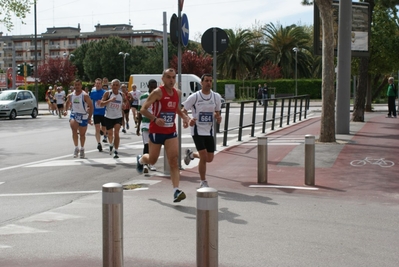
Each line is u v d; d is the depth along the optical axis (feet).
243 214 22.90
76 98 42.14
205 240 12.84
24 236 19.99
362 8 58.70
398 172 32.91
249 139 53.11
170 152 25.12
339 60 52.80
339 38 52.70
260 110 114.73
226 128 47.52
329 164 35.70
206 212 12.84
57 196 27.76
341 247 18.19
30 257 17.51
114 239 14.06
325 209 23.89
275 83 189.16
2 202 26.40
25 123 90.02
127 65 277.64
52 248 18.44
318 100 180.34
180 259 17.06
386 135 51.90
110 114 43.14
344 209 23.91
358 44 58.80
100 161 40.75
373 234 19.81
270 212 23.29
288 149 43.32
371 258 17.04
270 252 17.65
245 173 33.58
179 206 24.64
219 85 191.83
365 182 30.14
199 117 27.40
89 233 20.30
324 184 29.73
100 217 22.88
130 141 56.24
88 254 17.75
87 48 306.96
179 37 33.42
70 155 44.86
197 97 27.20
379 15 87.40
